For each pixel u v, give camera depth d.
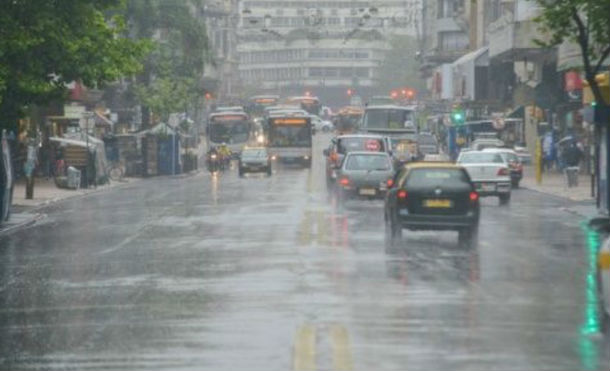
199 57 192.75
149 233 66.75
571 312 34.97
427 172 59.28
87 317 34.81
